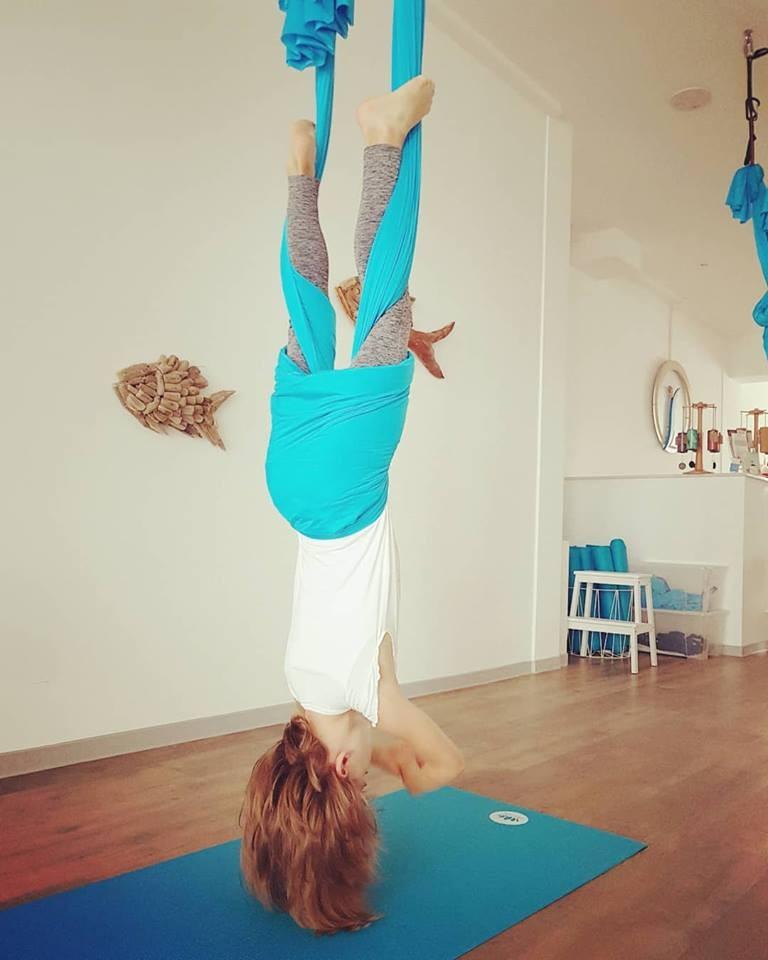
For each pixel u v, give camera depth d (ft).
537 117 15.83
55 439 9.00
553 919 5.76
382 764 6.04
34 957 5.11
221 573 10.49
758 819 7.80
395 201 5.47
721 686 14.51
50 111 9.03
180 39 10.21
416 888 6.17
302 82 11.65
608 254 21.93
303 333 5.62
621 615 17.80
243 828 5.66
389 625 5.59
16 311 8.73
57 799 7.97
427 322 13.47
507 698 13.11
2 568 8.61
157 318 9.89
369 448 5.31
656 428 26.40
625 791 8.57
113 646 9.45
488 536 14.60
